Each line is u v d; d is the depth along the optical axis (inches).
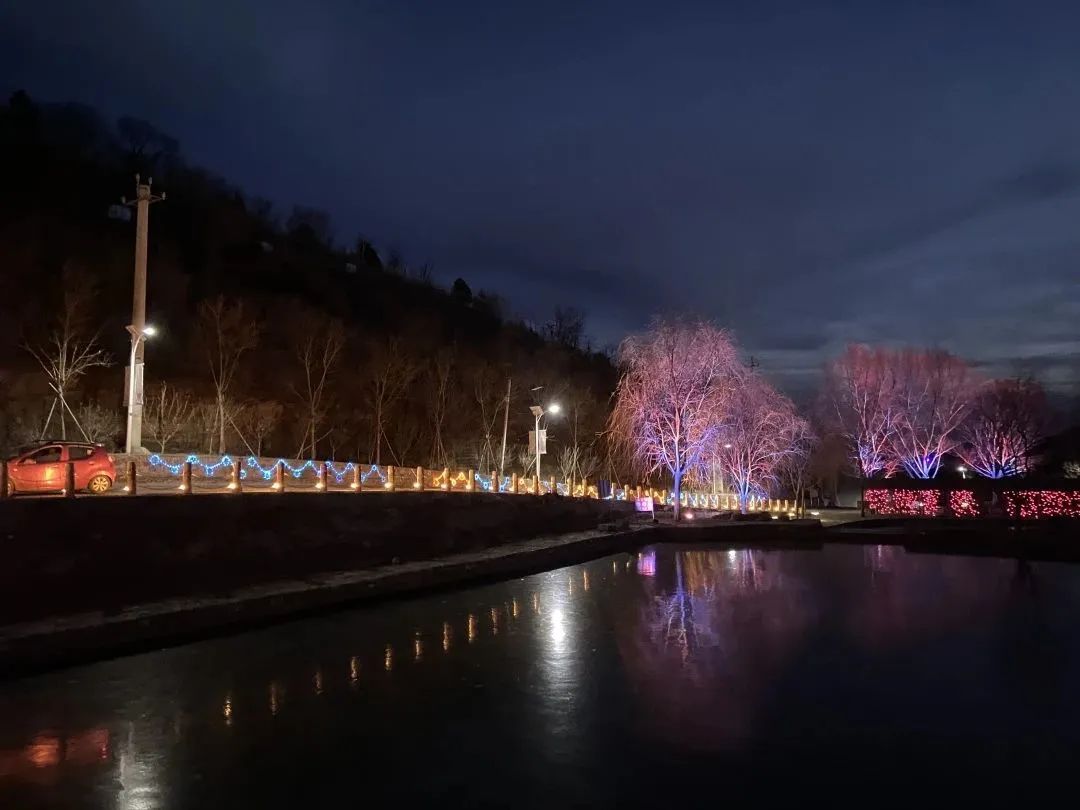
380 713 352.5
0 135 1833.2
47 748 307.9
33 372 1224.2
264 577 676.1
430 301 3088.1
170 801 257.0
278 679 413.1
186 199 2246.6
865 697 382.3
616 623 583.2
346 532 804.0
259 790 265.9
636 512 1723.7
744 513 1798.7
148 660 456.4
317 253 2815.0
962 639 525.3
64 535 542.9
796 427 1802.4
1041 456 2445.9
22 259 1382.9
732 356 1525.6
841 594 747.4
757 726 336.2
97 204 1886.1
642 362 1535.4
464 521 1028.5
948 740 320.5
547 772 282.2
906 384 2469.2
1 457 840.3
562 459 2064.5
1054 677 422.3
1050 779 279.4
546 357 2807.6
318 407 1605.6
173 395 1317.7
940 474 2773.1
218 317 1438.2
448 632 545.3
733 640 519.8
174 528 632.4
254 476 1126.4
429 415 1872.5
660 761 293.9
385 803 254.5
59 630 448.8
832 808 253.3
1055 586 808.3
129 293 1558.8
